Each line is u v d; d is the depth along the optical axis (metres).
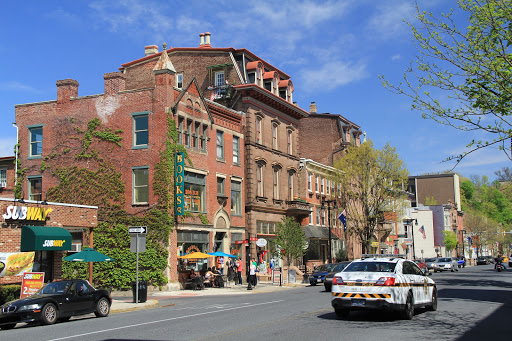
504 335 12.50
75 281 18.86
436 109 17.47
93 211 28.11
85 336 13.32
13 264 22.78
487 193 138.50
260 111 45.28
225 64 45.25
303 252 43.69
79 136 36.00
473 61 17.69
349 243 62.31
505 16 17.12
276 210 46.69
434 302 17.88
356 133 68.50
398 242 81.06
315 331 13.04
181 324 15.07
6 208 23.03
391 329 13.38
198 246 36.12
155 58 45.66
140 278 32.44
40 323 17.86
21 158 37.69
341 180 53.56
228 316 16.80
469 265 100.25
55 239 23.98
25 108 38.09
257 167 44.78
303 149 64.88
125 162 34.44
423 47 17.97
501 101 17.84
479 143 17.00
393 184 52.91
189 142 35.84
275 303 21.39
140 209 33.50
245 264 41.53
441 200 119.12
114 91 35.47
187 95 35.75
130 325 15.37
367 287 14.84
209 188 37.50
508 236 126.31
